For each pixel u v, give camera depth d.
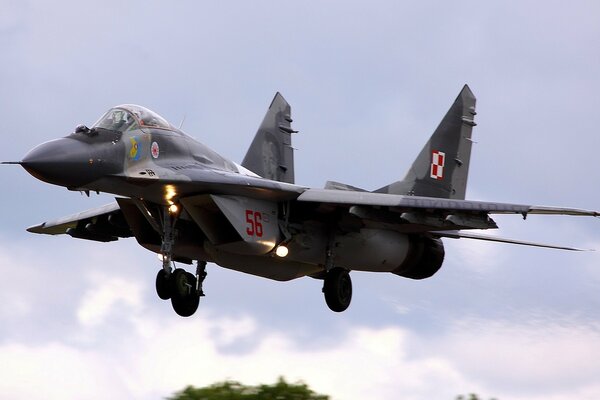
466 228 72.62
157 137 68.81
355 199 71.44
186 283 73.81
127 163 66.31
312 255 75.88
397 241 80.19
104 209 80.12
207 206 70.19
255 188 70.25
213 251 72.62
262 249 71.75
